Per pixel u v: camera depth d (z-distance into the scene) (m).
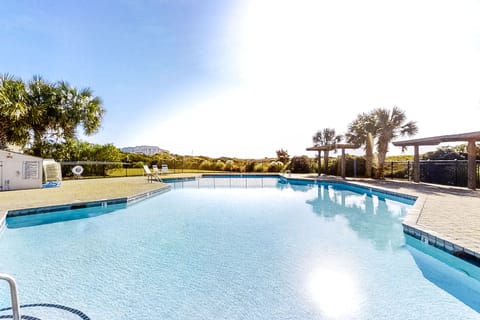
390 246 4.87
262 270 3.89
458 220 5.25
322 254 4.49
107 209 8.14
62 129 15.98
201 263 4.14
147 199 10.16
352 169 17.45
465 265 3.70
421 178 13.51
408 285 3.45
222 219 7.05
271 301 3.08
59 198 8.25
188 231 5.90
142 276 3.70
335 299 3.12
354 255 4.45
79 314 2.81
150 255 4.47
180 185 15.49
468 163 10.46
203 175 20.30
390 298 3.15
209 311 2.89
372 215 7.54
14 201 7.64
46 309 2.90
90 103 16.44
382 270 3.88
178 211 8.11
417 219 5.33
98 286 3.42
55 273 3.80
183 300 3.10
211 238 5.38
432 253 4.30
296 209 8.41
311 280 3.58
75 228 6.16
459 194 8.80
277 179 19.56
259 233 5.73
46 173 12.46
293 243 5.06
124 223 6.64
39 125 14.74
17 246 4.93
